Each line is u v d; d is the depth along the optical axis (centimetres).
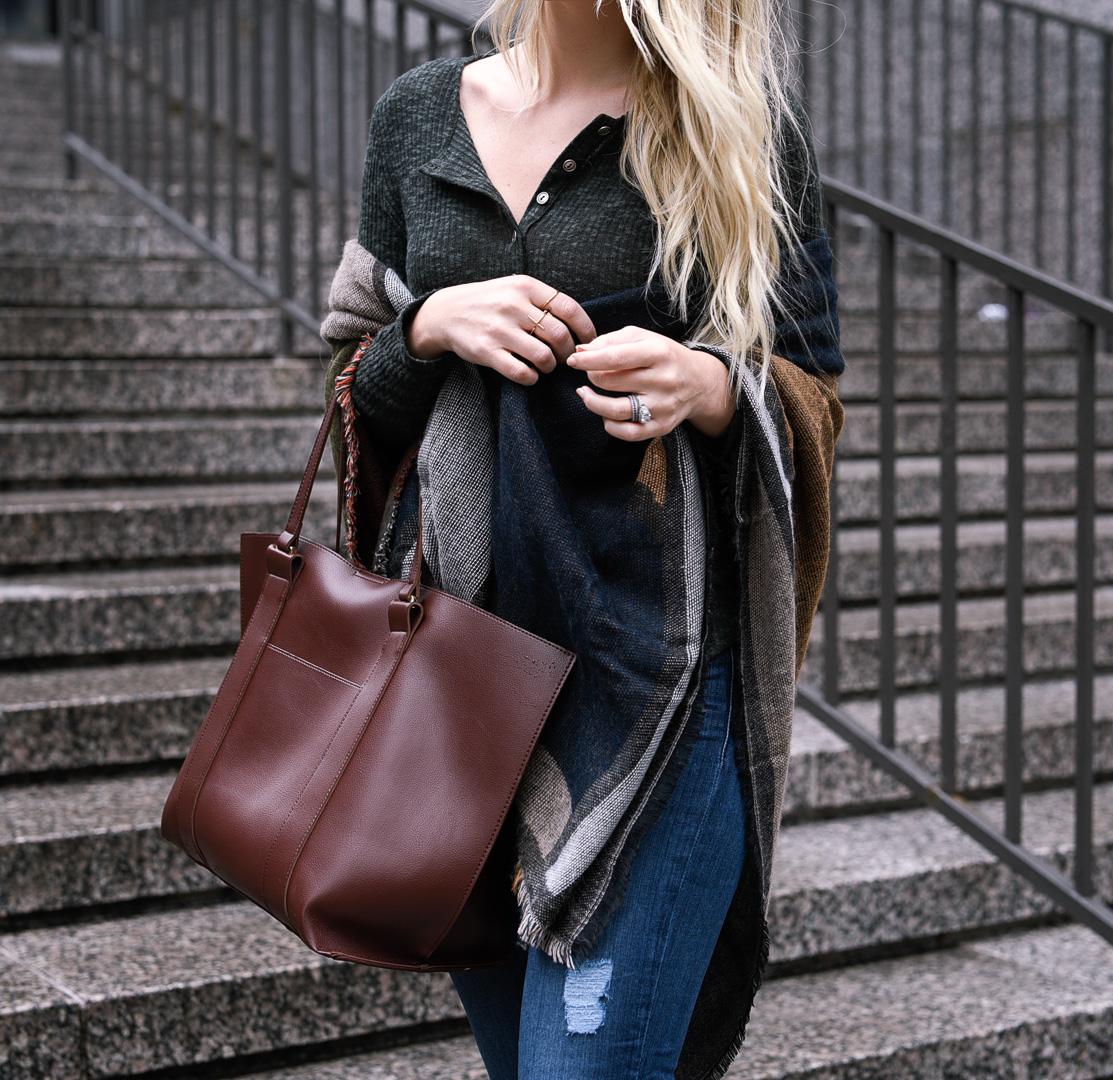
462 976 148
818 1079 200
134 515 301
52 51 797
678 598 129
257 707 135
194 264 453
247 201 502
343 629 133
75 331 378
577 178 134
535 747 132
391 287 140
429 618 129
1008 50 515
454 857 123
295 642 135
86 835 215
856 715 288
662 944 129
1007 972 237
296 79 688
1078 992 228
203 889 226
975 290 545
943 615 246
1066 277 555
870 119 634
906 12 616
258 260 407
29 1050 181
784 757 136
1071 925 260
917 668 308
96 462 333
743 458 129
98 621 272
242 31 735
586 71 137
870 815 273
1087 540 227
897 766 253
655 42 128
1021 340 231
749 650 134
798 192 139
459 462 135
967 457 422
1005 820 239
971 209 566
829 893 232
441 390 136
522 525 128
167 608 279
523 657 125
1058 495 399
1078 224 556
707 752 132
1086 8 551
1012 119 582
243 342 399
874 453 411
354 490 141
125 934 212
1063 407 441
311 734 131
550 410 131
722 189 128
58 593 270
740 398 129
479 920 134
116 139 612
